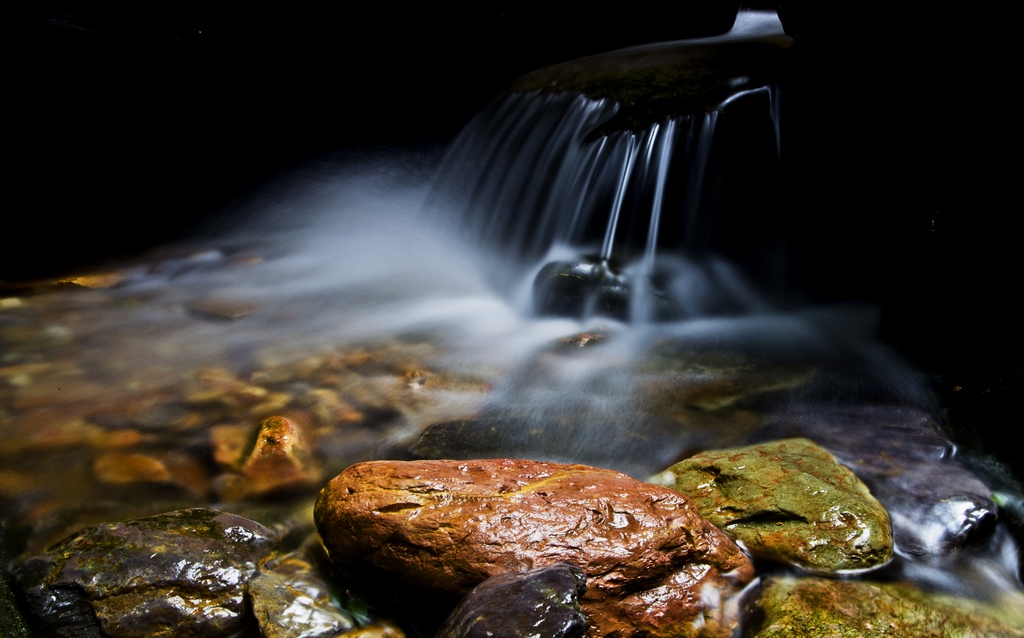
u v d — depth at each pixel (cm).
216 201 216
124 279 169
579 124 157
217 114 213
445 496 75
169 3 199
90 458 97
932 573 78
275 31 211
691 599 72
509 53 218
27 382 117
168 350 129
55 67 187
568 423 104
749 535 80
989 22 102
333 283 167
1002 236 102
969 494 86
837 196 133
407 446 101
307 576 78
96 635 69
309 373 121
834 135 130
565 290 135
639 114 147
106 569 73
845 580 76
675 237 144
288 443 97
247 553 79
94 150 199
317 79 221
